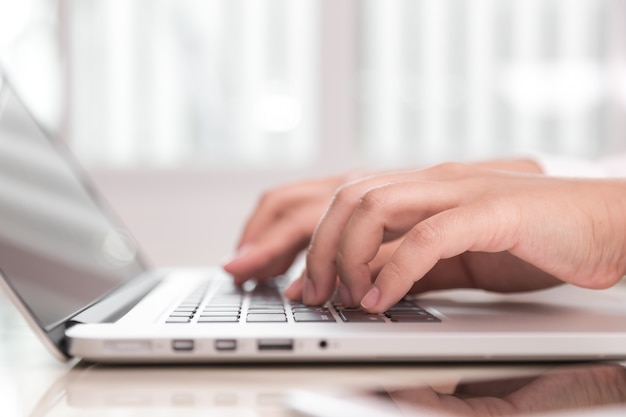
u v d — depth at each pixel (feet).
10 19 7.08
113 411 1.04
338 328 1.40
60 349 1.31
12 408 1.06
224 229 6.79
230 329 1.38
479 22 7.61
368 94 7.70
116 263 2.65
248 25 7.34
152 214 6.75
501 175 1.81
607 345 1.36
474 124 7.72
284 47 7.35
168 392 1.16
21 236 1.62
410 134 7.77
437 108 7.74
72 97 7.13
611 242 1.67
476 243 1.59
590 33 7.51
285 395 1.14
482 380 1.24
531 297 2.03
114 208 6.75
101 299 1.94
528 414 1.00
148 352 1.32
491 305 1.82
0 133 1.86
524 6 7.55
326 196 2.83
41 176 2.12
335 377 1.27
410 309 1.69
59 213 2.11
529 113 7.67
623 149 7.21
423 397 1.11
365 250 1.70
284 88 7.38
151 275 2.95
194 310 1.69
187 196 6.80
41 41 7.12
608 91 7.33
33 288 1.48
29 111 2.48
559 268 1.67
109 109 7.39
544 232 1.62
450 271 2.08
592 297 2.01
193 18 7.35
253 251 2.49
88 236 2.38
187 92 7.42
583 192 1.71
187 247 6.78
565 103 7.61
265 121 7.41
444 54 7.66
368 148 7.72
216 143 7.46
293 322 1.47
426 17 7.63
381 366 1.37
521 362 1.39
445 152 7.58
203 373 1.31
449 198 1.71
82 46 7.29
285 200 2.88
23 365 1.40
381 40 7.65
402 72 7.68
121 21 7.35
